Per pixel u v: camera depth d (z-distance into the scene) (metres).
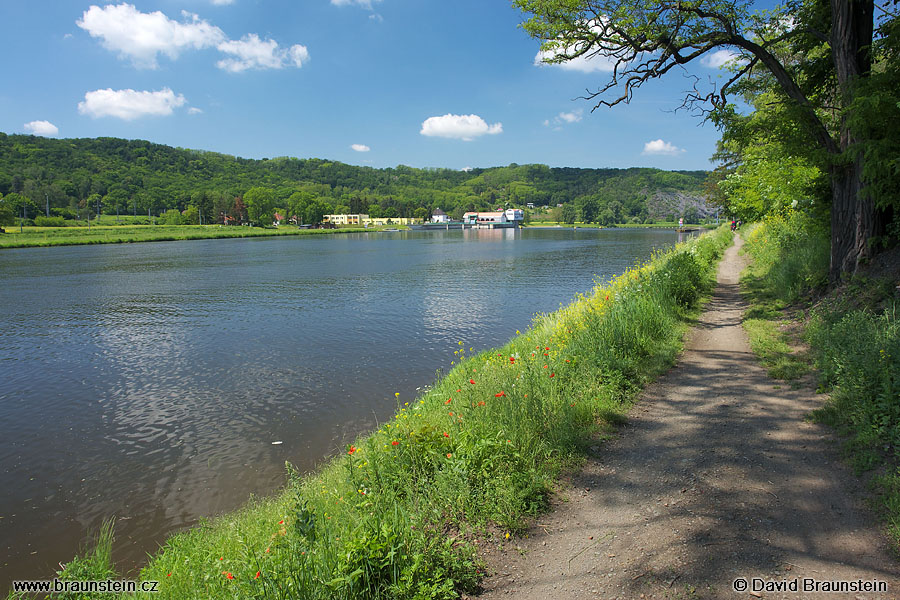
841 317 8.20
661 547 3.79
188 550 5.23
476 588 3.56
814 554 3.54
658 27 11.41
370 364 13.81
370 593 3.40
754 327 10.12
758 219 30.48
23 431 9.95
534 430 5.54
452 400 7.05
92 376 13.37
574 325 9.44
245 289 28.91
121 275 37.12
